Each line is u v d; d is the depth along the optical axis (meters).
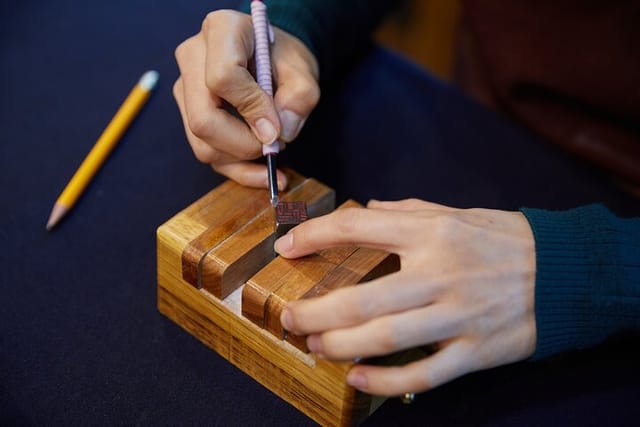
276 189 0.72
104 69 0.90
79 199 0.79
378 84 0.91
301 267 0.68
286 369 0.67
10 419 0.66
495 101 1.00
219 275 0.68
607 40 0.88
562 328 0.68
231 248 0.69
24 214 0.78
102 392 0.68
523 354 0.67
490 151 0.86
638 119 0.89
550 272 0.67
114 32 0.94
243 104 0.71
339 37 0.88
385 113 0.88
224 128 0.72
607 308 0.68
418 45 1.47
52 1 0.97
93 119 0.86
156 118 0.86
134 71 0.91
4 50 0.91
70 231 0.77
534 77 0.91
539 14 0.91
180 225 0.70
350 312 0.63
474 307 0.65
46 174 0.81
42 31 0.94
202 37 0.75
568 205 0.82
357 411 0.66
